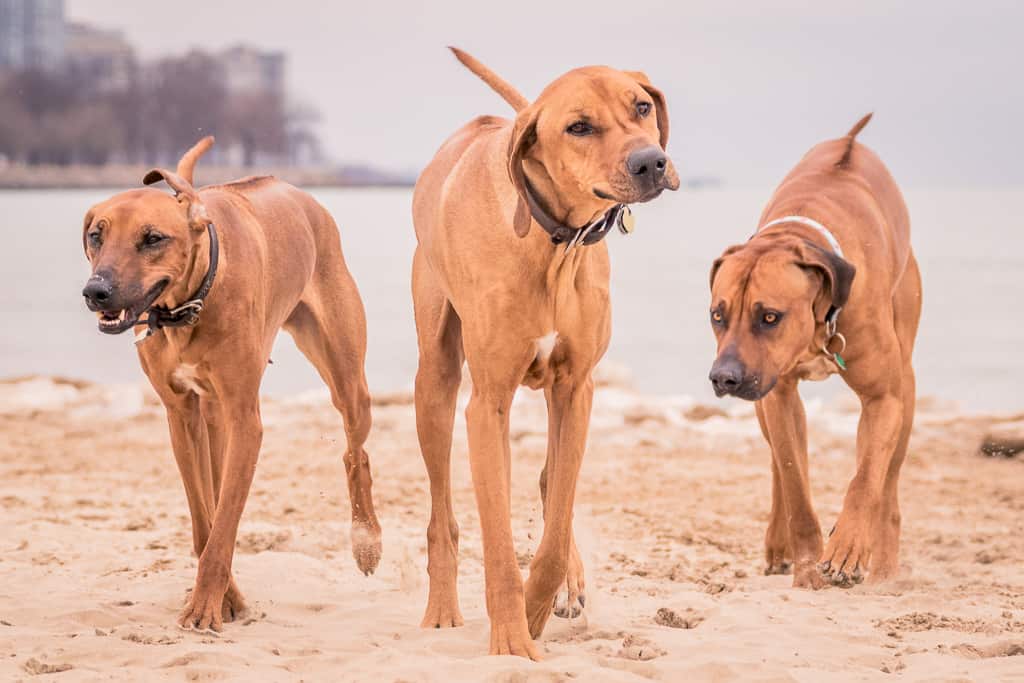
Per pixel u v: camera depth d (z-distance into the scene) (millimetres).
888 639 8938
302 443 19797
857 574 9969
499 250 8148
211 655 8195
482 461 8305
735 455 19344
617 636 9086
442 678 7656
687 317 42656
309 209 11523
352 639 8945
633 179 7398
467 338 8375
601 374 25750
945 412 23281
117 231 9031
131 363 34125
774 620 9508
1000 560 12422
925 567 12078
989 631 9180
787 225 10555
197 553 10023
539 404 22312
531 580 8633
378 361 33781
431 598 9461
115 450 19109
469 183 8430
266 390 30156
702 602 10086
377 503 15266
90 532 12977
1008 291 49000
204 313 9430
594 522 14375
